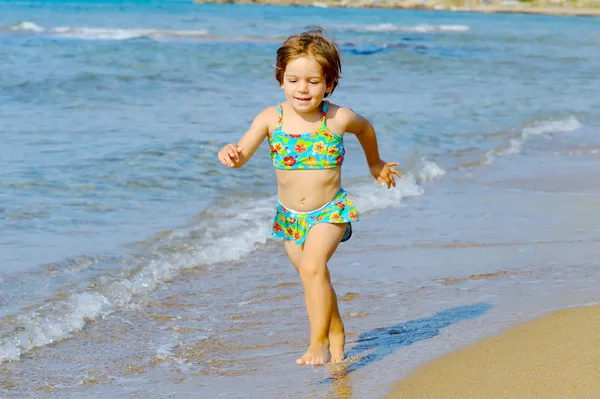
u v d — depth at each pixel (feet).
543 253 22.24
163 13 181.06
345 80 64.44
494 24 197.77
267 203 27.17
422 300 18.21
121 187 27.86
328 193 13.97
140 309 17.76
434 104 52.39
